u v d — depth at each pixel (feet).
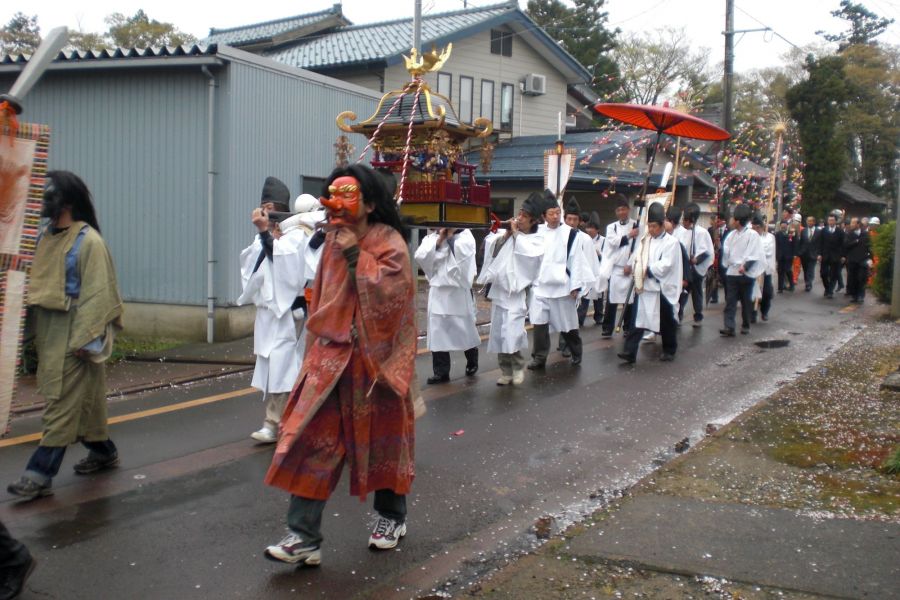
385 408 12.85
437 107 24.61
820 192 105.19
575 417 23.15
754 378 29.14
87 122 35.83
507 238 26.94
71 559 13.41
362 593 12.44
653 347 36.14
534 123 76.89
